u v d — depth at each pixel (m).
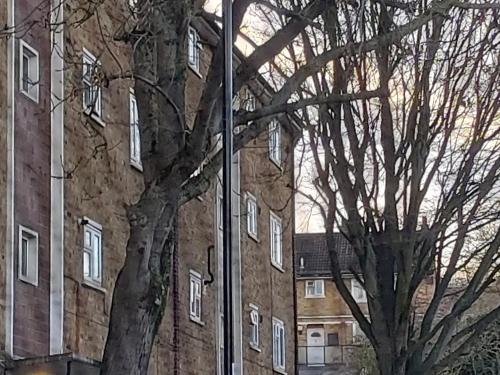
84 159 22.00
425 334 20.69
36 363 18.02
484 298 34.47
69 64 18.84
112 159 23.72
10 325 18.61
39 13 20.50
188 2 13.52
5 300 18.62
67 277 21.06
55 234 20.70
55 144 21.00
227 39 12.69
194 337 28.67
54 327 20.31
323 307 69.81
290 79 14.08
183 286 28.06
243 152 33.69
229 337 12.02
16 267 19.23
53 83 21.09
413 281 20.73
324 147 20.67
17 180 19.58
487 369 33.50
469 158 20.62
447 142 20.48
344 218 20.95
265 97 18.19
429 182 20.62
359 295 60.25
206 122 13.02
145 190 12.99
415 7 15.73
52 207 20.78
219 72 13.11
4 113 19.30
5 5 19.69
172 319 27.22
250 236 34.22
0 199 18.92
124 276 12.59
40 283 20.12
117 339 12.42
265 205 36.19
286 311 38.50
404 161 20.45
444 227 20.72
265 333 35.53
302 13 14.06
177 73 13.40
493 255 21.06
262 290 35.47
